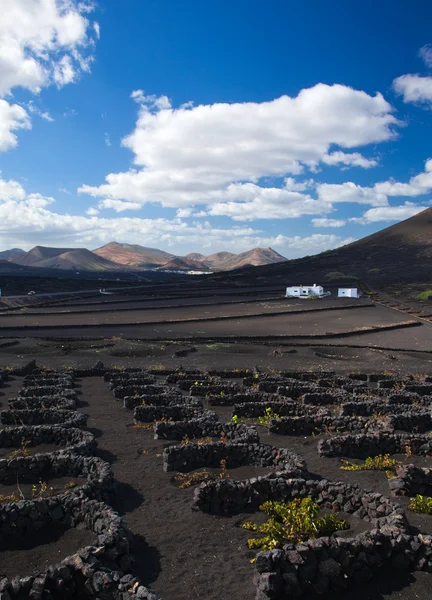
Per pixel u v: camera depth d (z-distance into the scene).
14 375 34.88
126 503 12.78
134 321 76.00
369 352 52.59
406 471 13.23
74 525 10.86
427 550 9.29
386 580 8.93
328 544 8.92
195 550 10.20
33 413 21.02
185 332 66.12
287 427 19.95
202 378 32.72
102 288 150.50
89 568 8.41
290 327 72.75
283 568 8.57
